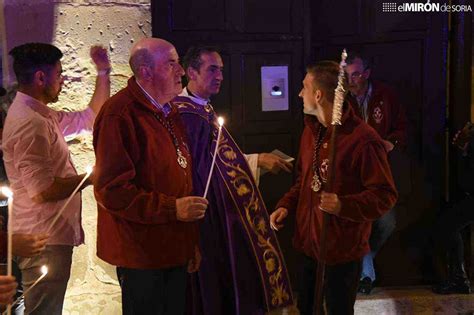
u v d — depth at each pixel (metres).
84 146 3.82
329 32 4.74
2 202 3.36
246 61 4.64
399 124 4.66
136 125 2.91
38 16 3.76
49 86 3.24
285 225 4.85
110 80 3.84
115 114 2.87
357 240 3.27
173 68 3.02
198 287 3.69
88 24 3.79
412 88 4.74
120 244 2.95
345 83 3.25
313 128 3.41
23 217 3.22
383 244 4.82
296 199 3.65
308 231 3.38
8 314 2.35
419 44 4.70
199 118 3.69
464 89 4.65
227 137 3.79
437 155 4.80
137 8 3.84
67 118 3.71
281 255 3.87
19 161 3.12
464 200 4.57
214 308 3.67
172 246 2.99
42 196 3.09
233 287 3.75
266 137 4.73
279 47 4.68
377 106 4.63
